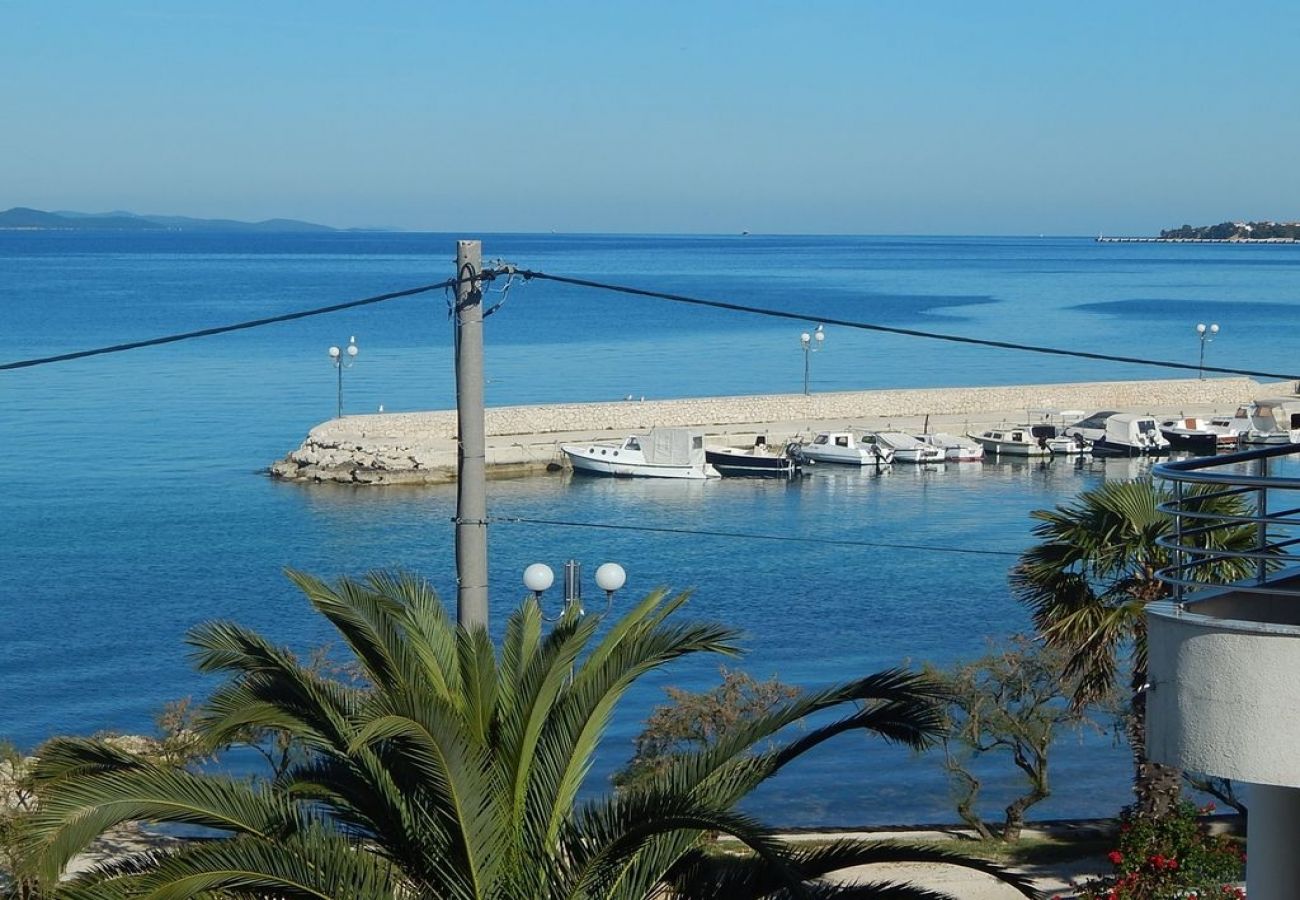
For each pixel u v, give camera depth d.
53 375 117.12
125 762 11.34
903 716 11.05
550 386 110.62
